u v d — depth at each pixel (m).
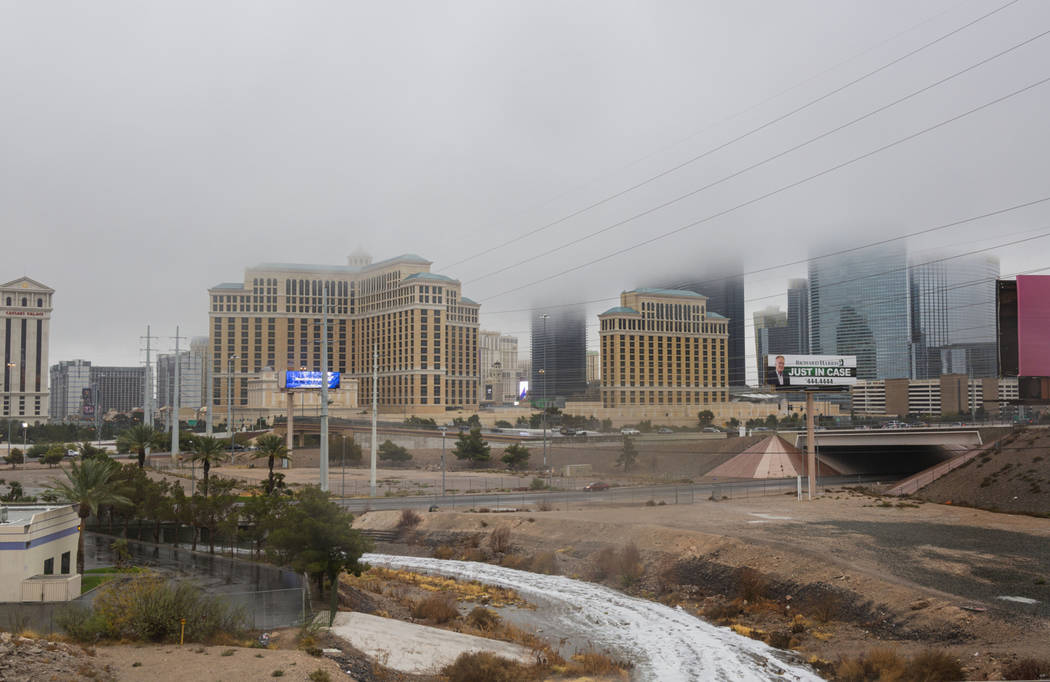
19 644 32.34
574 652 46.12
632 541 71.44
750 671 41.97
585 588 63.78
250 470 158.88
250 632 41.81
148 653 35.94
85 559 64.19
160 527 83.19
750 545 63.25
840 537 67.19
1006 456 100.19
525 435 189.50
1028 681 34.66
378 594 59.59
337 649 40.22
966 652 40.91
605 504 95.38
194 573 58.34
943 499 95.38
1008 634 42.09
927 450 149.38
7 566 47.12
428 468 168.12
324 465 71.69
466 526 84.25
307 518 53.25
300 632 42.16
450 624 50.75
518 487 123.81
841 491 110.88
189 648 37.19
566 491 114.62
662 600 59.25
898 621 46.75
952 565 56.28
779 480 133.38
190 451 173.38
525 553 75.81
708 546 65.31
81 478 55.94
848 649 44.34
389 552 81.31
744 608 54.44
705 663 43.41
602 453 162.75
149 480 83.12
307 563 51.62
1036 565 56.31
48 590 47.25
